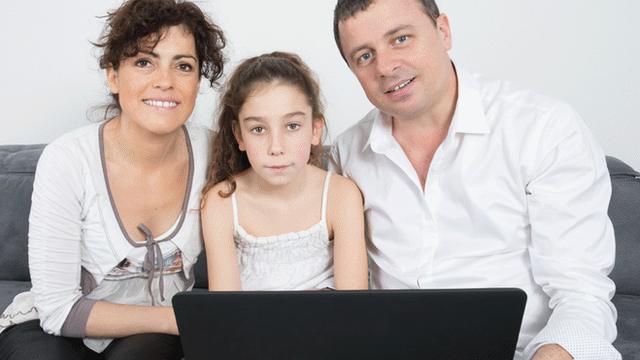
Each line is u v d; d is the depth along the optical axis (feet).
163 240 4.49
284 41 7.14
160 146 4.36
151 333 4.24
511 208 4.27
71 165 4.29
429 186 4.40
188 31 4.17
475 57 6.94
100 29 7.22
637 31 6.63
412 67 4.08
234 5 7.13
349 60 4.32
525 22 6.79
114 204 4.40
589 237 4.07
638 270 5.41
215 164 4.75
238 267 4.84
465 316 2.89
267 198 4.77
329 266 4.92
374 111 5.08
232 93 4.51
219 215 4.72
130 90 4.13
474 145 4.29
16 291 5.93
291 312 2.94
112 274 4.50
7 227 6.22
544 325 4.31
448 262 4.43
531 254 4.24
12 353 4.20
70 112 7.48
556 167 4.11
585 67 6.79
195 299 2.97
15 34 7.37
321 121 4.76
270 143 4.42
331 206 4.76
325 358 3.02
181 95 4.19
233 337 3.02
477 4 6.81
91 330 4.26
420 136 4.51
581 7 6.67
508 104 4.32
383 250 4.67
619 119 6.84
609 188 4.26
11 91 7.53
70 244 4.34
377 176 4.67
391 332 2.94
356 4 4.08
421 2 4.09
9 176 6.38
